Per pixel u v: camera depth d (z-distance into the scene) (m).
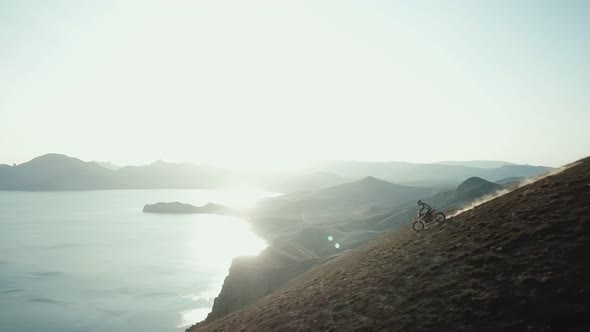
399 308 16.31
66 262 164.38
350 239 144.75
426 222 27.86
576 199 18.48
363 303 18.58
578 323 11.09
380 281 20.58
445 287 16.23
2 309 102.69
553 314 11.74
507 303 13.18
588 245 14.30
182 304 108.50
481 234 20.09
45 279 135.38
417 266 20.05
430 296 16.14
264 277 70.94
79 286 126.94
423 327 13.99
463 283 15.86
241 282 70.69
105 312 101.12
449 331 13.15
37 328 89.94
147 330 88.69
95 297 114.38
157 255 182.88
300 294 27.12
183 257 178.38
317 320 18.98
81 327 90.56
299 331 18.61
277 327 20.86
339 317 18.12
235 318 30.83
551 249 15.23
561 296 12.35
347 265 30.20
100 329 89.50
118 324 92.50
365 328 15.80
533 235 16.97
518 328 11.87
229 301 68.69
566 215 17.30
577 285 12.51
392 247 27.36
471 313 13.55
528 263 14.97
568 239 15.32
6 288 122.81
